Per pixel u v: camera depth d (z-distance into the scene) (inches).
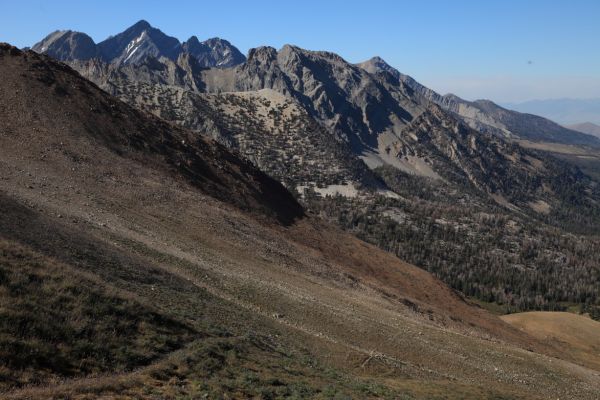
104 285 1087.0
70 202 2101.4
